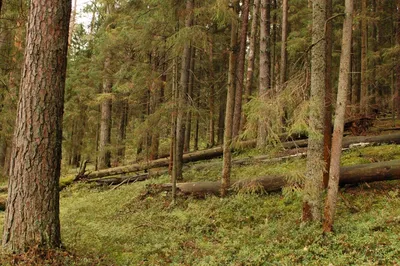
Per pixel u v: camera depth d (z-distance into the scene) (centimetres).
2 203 1150
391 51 1639
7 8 1057
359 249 585
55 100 614
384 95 2423
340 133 650
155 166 1512
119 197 1178
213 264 620
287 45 1830
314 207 716
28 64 605
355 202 832
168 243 746
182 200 1051
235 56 981
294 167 1090
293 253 613
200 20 1078
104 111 1875
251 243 704
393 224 652
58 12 618
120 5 1602
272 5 2222
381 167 878
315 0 723
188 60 1131
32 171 594
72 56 2216
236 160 1345
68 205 1149
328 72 843
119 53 1662
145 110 1912
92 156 2181
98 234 795
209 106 1795
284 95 666
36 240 588
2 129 1539
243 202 942
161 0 1066
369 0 2242
